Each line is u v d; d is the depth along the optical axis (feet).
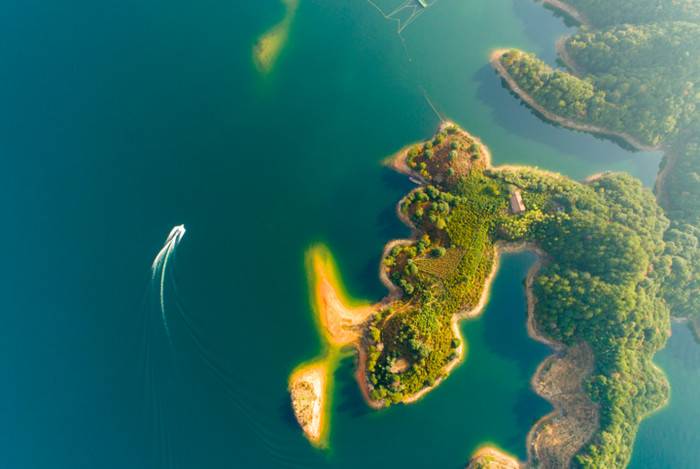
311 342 321.11
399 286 323.78
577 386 313.73
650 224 315.78
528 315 330.54
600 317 302.25
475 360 325.01
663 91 338.34
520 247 337.52
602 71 365.61
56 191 353.10
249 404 310.86
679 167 351.05
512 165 357.20
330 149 360.07
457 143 345.92
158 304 327.88
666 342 330.95
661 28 344.49
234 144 362.12
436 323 314.55
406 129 363.15
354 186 351.25
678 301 319.88
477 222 332.80
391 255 327.88
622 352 300.81
